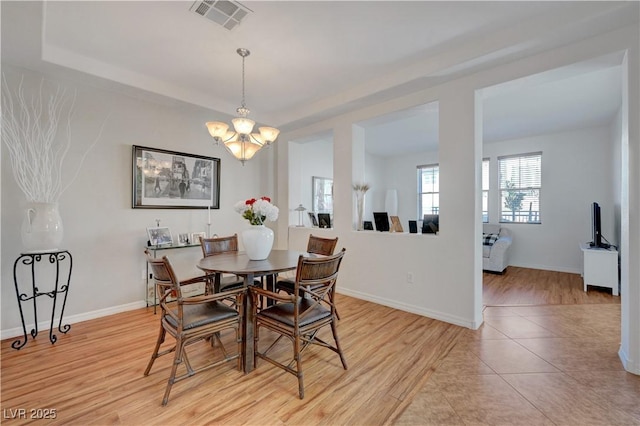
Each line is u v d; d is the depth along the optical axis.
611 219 5.04
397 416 1.71
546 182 5.82
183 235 3.86
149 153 3.60
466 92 2.96
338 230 4.18
